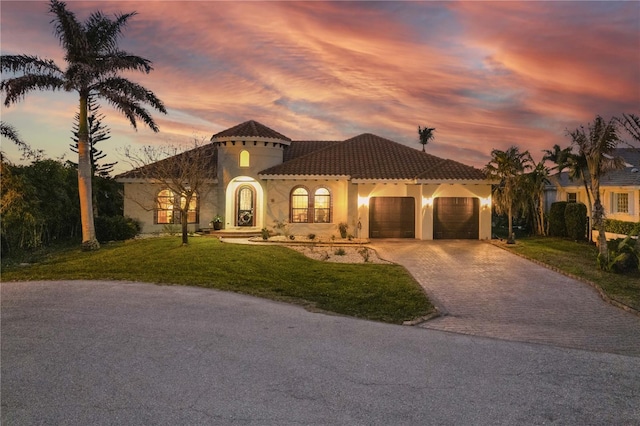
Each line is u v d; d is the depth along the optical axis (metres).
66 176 24.64
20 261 16.98
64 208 24.02
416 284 12.91
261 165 24.95
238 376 5.89
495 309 10.55
